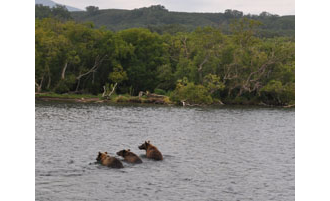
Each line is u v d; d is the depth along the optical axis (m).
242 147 33.34
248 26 109.88
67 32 98.88
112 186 19.33
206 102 90.75
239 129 46.88
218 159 27.48
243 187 20.23
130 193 18.36
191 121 54.19
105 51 100.19
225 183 20.86
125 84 105.81
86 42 100.38
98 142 33.06
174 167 24.00
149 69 107.06
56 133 37.12
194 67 98.69
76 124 45.16
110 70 104.25
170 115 62.19
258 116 65.94
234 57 98.31
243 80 98.94
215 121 55.22
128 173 21.88
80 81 102.94
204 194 18.72
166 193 18.58
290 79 100.00
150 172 22.34
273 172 23.86
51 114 55.66
